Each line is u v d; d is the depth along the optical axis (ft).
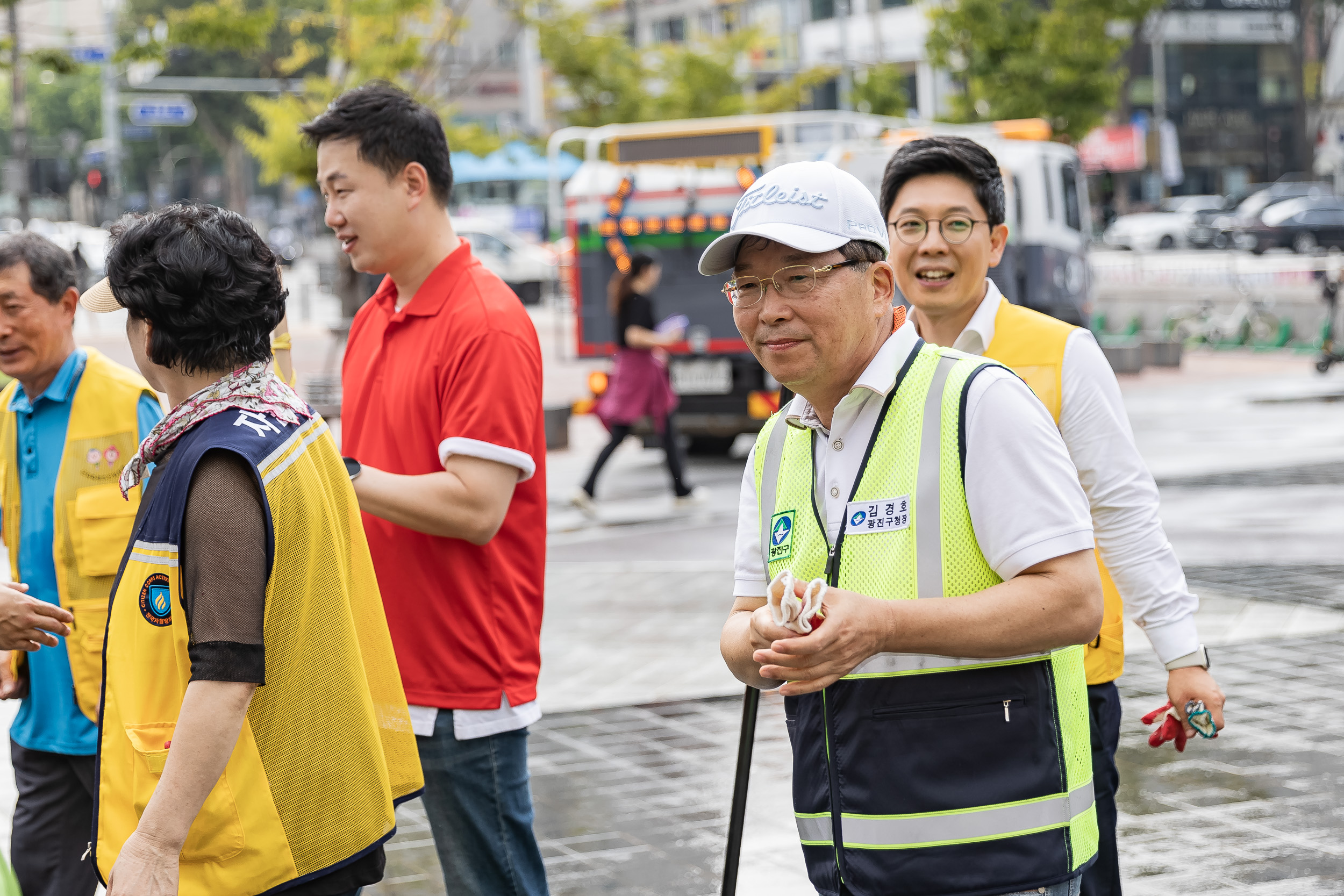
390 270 13.07
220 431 8.86
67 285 14.03
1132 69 189.67
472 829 12.83
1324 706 22.54
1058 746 8.68
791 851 17.84
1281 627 27.55
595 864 17.60
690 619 30.63
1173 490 43.14
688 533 40.70
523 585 12.97
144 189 326.65
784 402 10.13
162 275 8.86
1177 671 11.97
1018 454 8.52
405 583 12.66
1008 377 8.77
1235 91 217.97
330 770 9.11
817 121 52.08
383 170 12.78
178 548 8.73
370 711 9.40
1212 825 17.88
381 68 76.69
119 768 8.98
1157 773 19.89
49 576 13.99
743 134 50.83
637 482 50.93
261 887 8.91
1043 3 114.52
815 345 8.74
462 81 103.60
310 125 13.03
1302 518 38.09
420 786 10.23
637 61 109.29
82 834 14.12
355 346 13.67
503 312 12.79
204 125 265.75
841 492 8.97
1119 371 78.84
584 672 26.91
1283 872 16.31
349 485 9.78
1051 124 103.04
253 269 9.11
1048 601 8.33
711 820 19.01
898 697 8.57
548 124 155.94
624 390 43.29
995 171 13.00
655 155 51.55
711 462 55.98
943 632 8.18
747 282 8.89
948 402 8.71
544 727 23.53
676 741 22.56
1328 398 66.13
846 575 8.81
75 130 324.80
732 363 50.67
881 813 8.56
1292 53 206.59
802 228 8.61
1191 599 12.05
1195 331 95.50
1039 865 8.49
